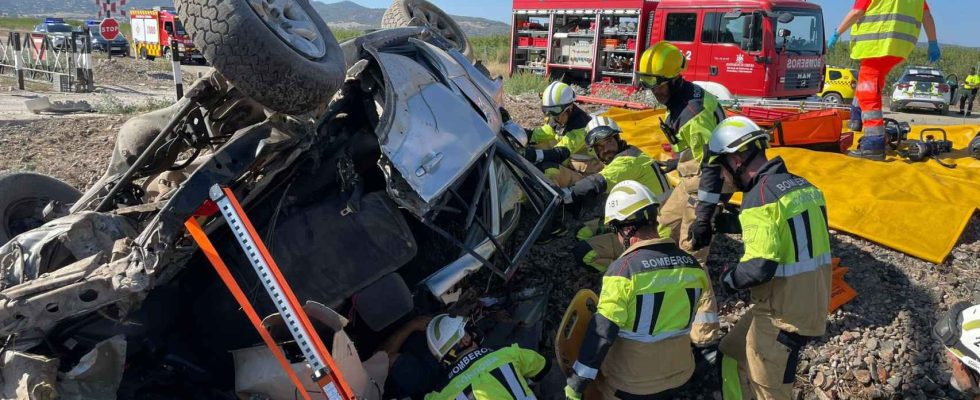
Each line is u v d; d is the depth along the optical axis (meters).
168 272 3.28
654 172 5.02
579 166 5.92
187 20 2.99
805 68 14.08
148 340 3.32
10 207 4.34
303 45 3.35
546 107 5.61
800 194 3.17
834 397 3.92
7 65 17.03
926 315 4.53
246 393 3.17
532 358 3.24
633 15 15.12
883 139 7.57
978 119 17.36
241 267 3.53
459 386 2.98
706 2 13.87
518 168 4.53
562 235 5.47
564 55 16.72
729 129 3.29
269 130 3.28
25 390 2.68
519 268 5.12
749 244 3.15
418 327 3.67
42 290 2.89
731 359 3.70
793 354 3.31
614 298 2.99
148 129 4.16
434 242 4.24
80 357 3.13
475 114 4.16
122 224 3.39
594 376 3.02
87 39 14.80
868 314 4.56
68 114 11.09
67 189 4.66
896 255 5.23
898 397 3.89
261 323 2.80
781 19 12.55
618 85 15.41
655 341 3.09
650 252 3.11
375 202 3.65
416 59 4.57
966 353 2.28
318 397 3.06
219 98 3.59
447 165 3.72
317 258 3.52
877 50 7.21
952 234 5.33
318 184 3.67
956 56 36.88
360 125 3.89
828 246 3.29
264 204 3.62
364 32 4.49
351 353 3.01
